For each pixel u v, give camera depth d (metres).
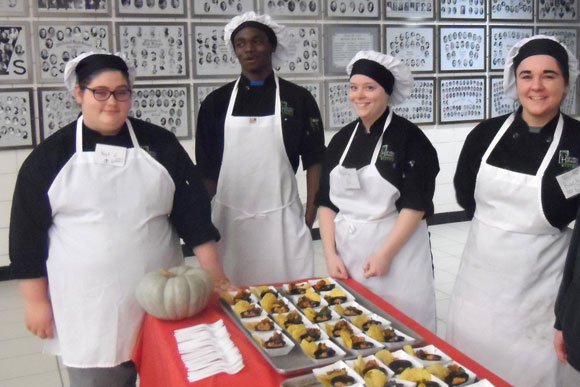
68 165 1.72
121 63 1.72
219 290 1.88
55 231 1.77
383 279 2.05
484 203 1.95
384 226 2.07
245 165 2.46
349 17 5.29
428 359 1.39
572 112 6.27
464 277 2.04
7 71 4.34
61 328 1.78
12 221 1.76
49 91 4.48
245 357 1.45
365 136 2.10
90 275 1.73
